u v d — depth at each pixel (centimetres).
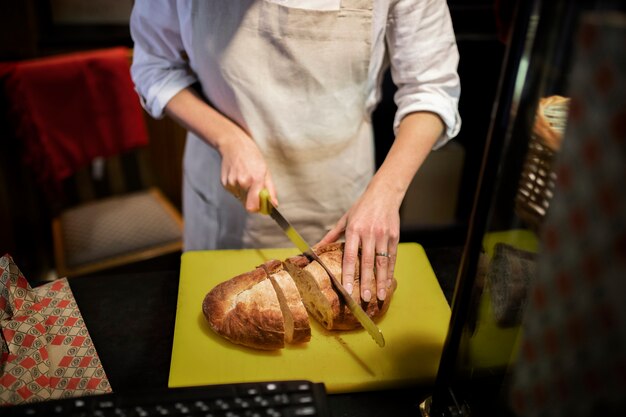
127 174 200
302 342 92
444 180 204
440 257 116
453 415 76
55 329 90
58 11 200
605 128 44
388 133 210
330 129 120
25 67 164
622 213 45
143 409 68
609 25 43
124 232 183
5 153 191
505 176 61
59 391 80
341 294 91
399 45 114
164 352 91
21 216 205
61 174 179
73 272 174
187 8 108
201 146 130
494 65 193
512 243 63
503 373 66
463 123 204
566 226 49
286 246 134
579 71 46
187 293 102
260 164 106
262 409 69
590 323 49
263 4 105
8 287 87
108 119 181
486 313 69
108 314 97
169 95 117
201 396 70
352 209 102
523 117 58
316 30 108
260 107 115
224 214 132
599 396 50
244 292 93
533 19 54
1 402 75
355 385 85
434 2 110
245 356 90
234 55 110
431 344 93
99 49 200
